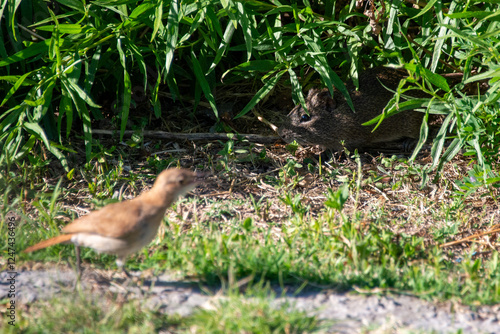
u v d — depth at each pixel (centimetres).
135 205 785
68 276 877
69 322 727
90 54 1463
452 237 1088
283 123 1566
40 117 1249
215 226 1062
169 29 1229
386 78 1564
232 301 730
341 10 1402
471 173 1206
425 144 1553
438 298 805
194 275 867
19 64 1453
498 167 1269
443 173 1357
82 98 1234
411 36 1532
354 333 715
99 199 1206
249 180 1348
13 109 1270
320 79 1622
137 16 1273
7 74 1437
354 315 762
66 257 941
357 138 1566
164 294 820
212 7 1255
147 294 819
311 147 1560
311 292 829
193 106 1681
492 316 768
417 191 1281
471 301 798
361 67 1558
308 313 759
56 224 1062
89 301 786
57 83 1411
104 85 1595
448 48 1361
